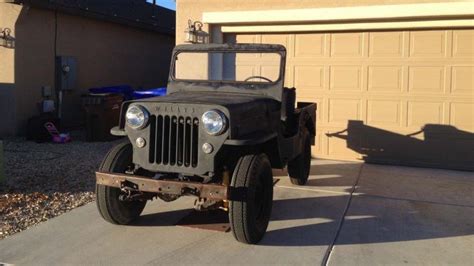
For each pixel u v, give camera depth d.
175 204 6.05
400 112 8.74
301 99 9.32
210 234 5.02
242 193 4.43
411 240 4.96
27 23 11.14
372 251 4.64
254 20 9.15
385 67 8.76
